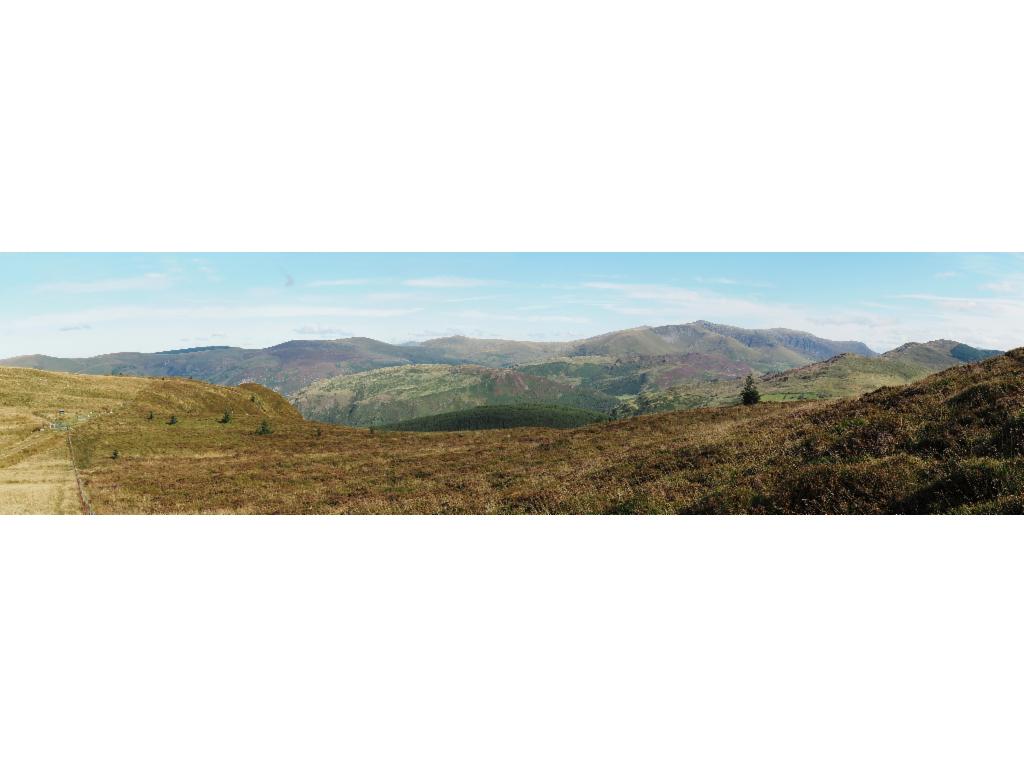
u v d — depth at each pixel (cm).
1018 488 1276
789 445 2053
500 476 3256
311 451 5522
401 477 3734
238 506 3244
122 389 7950
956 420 1683
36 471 4375
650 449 2994
